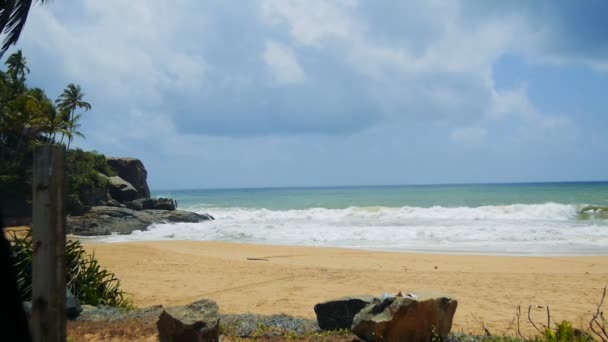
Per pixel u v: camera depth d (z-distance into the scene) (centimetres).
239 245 2022
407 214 3400
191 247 1961
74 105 4778
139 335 599
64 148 323
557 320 793
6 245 328
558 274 1267
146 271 1322
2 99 4009
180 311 534
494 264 1463
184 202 7381
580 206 3216
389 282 1155
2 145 3881
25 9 620
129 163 4862
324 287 1096
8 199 3481
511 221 2852
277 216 3778
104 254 1683
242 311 868
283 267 1394
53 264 312
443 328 570
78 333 605
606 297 981
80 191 3656
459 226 2580
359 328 562
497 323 768
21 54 4484
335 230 2508
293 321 689
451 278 1203
